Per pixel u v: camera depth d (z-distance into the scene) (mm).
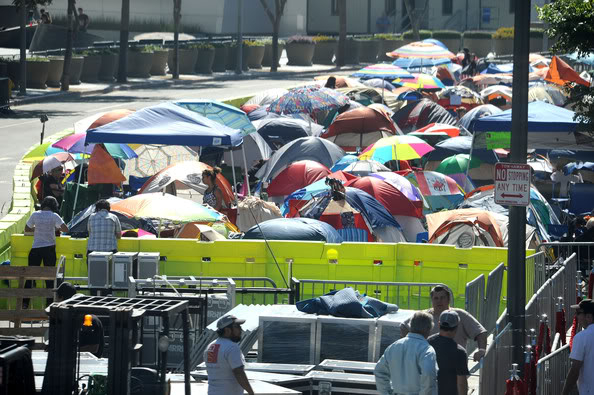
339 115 84875
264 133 84062
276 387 29922
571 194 69312
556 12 58844
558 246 52312
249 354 37531
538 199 62438
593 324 32625
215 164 79000
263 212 58812
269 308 36844
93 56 162375
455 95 111938
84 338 34000
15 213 59000
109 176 62969
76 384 26359
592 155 76812
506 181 34719
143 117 59531
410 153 71375
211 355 27359
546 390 35062
